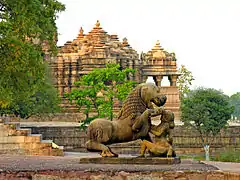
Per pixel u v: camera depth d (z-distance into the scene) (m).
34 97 70.69
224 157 30.19
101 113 60.50
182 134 68.19
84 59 84.69
